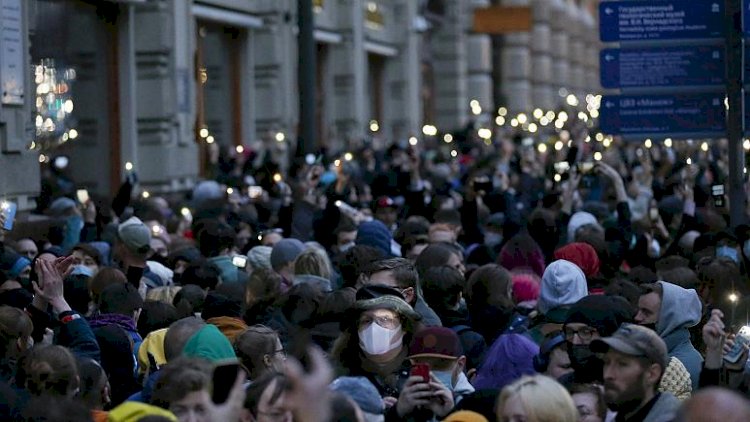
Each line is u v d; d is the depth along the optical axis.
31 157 20.86
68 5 26.30
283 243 13.59
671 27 16.02
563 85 81.50
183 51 29.83
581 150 27.03
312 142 26.05
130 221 13.54
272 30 37.03
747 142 19.25
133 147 28.23
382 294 9.44
